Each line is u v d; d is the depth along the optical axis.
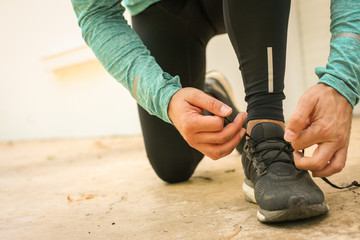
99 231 0.93
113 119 4.57
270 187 0.80
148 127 1.35
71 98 5.05
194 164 1.40
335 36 0.80
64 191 1.51
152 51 1.33
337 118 0.73
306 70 3.80
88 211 1.14
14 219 1.12
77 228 0.97
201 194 1.18
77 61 4.67
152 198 1.21
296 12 3.73
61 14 4.86
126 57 0.93
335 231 0.71
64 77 5.08
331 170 0.77
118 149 2.99
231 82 3.37
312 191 0.77
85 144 3.91
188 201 1.11
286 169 0.83
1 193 1.58
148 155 1.39
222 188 1.23
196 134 0.81
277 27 0.85
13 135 6.14
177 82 0.88
